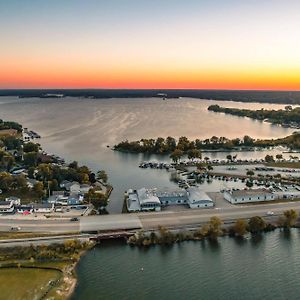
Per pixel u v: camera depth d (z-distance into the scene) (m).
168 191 190.88
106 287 117.50
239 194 184.00
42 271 125.88
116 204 186.38
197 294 113.81
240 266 129.38
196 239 148.62
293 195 190.38
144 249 141.75
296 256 136.12
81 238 144.88
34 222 159.50
